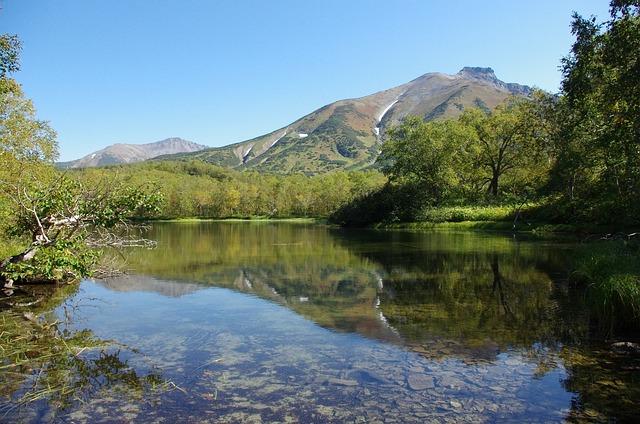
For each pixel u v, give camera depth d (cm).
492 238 3544
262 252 2784
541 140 4591
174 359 815
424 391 666
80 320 1110
